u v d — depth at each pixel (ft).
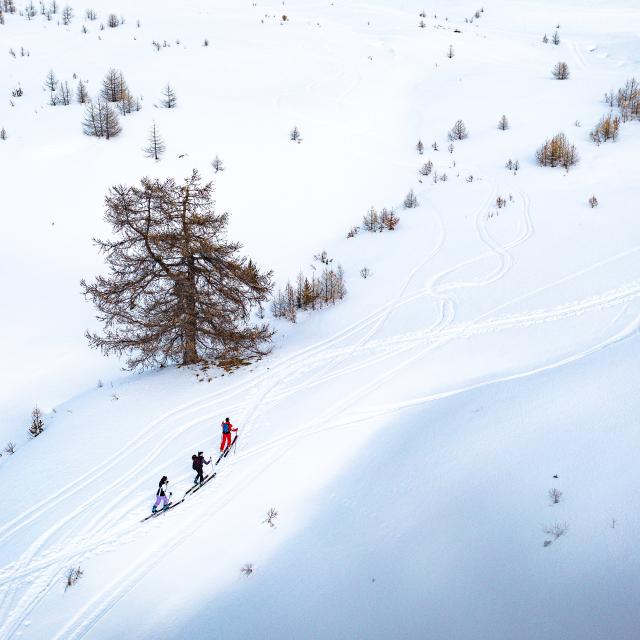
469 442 35.09
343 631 23.85
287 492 36.88
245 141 152.56
